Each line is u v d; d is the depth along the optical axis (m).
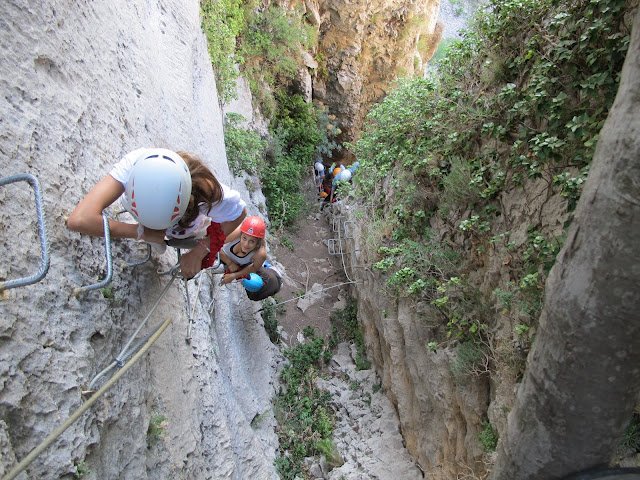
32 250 2.61
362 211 8.68
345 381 9.27
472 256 5.73
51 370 2.53
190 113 7.00
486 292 5.35
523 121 4.89
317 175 16.67
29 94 2.88
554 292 2.61
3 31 2.79
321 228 13.65
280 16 13.38
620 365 2.37
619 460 3.50
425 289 6.01
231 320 7.56
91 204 2.76
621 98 2.24
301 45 14.88
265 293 7.45
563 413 2.66
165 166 2.68
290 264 11.93
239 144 10.66
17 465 1.94
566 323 2.49
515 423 3.10
